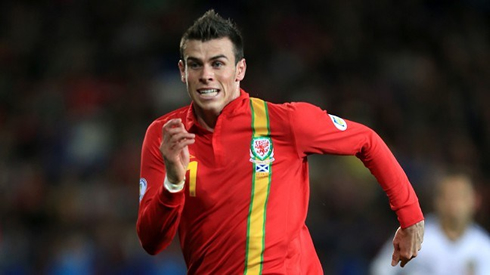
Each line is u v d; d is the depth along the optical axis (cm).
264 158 1518
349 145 1539
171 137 1424
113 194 4097
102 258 3656
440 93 4916
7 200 4116
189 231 1543
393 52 5162
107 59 5000
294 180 1533
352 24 5266
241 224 1498
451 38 5322
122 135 4491
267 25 5184
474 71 5156
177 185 1452
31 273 3800
